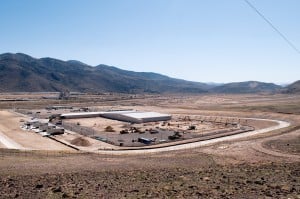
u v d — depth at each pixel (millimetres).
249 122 149875
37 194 21641
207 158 60562
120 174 33438
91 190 22578
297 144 77688
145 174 32250
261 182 23375
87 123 148000
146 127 135125
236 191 20047
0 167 42750
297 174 27641
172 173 32062
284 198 17281
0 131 115000
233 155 65875
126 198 19141
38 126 125062
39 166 45188
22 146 87875
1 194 22125
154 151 81938
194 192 20172
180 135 108562
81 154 69188
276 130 119250
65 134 111750
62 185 25547
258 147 74938
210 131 121875
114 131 122625
